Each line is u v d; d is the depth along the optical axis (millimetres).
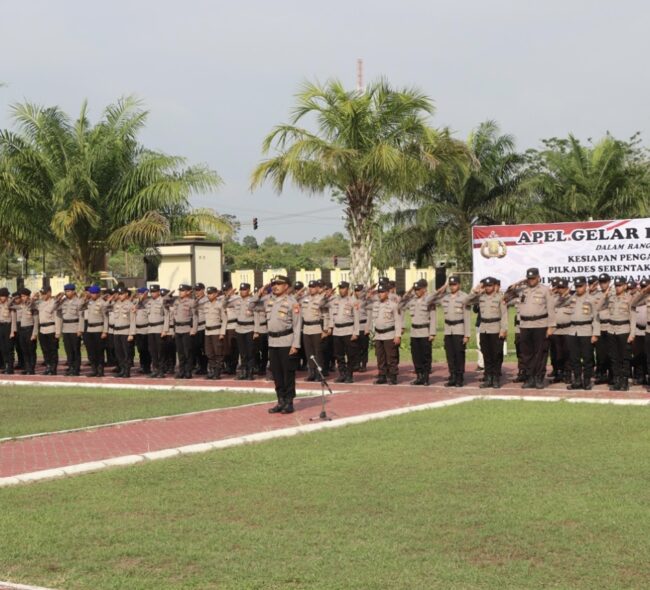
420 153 24234
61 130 27094
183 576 6535
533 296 16516
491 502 8258
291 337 14148
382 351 17938
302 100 24609
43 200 27141
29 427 13391
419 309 17547
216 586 6301
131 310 20484
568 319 16641
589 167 40625
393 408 14484
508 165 40938
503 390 16391
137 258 54031
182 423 13562
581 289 16125
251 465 10219
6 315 21766
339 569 6562
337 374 20094
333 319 18453
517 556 6789
